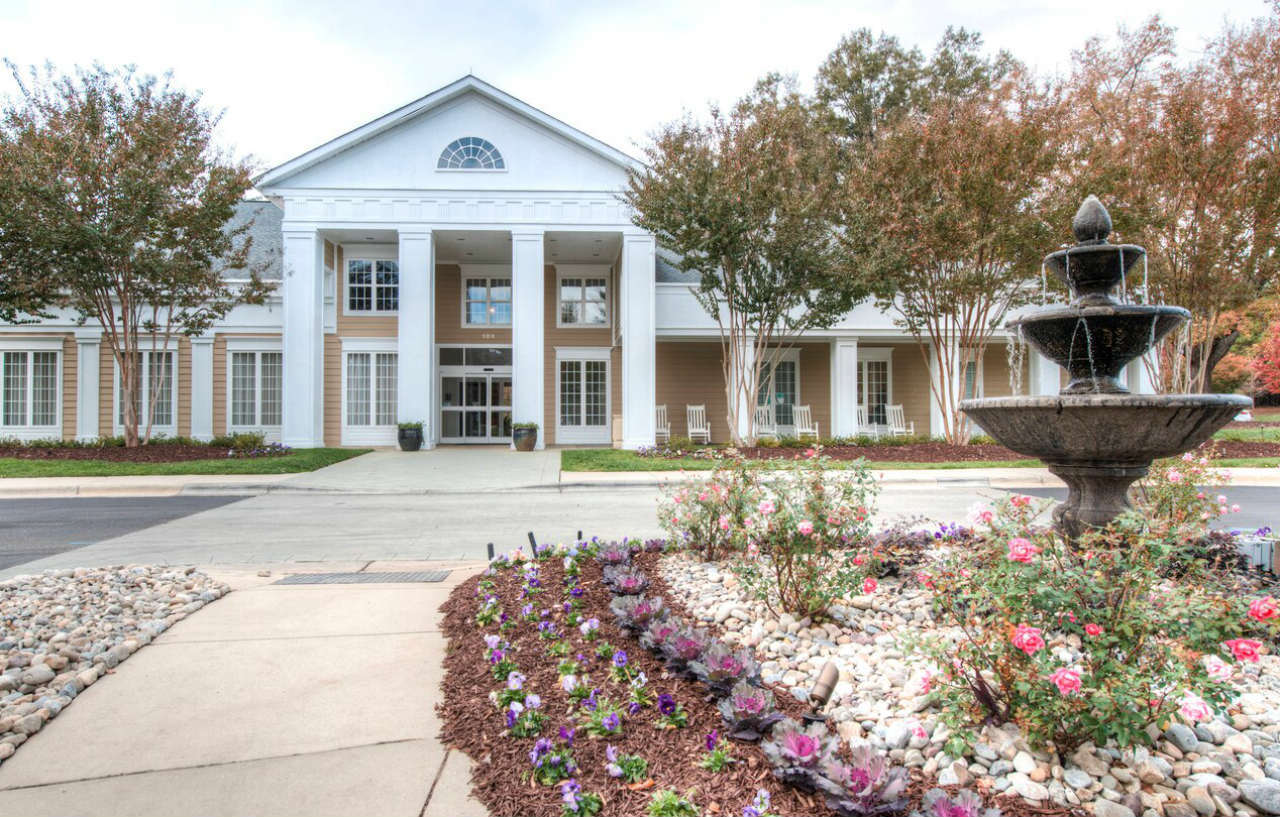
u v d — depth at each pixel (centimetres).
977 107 1585
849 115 3170
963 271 1606
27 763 286
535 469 1523
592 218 1975
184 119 1638
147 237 1622
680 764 263
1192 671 248
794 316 2073
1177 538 292
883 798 222
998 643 272
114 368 2116
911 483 1355
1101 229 502
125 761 288
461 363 2303
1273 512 929
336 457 1709
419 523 925
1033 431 452
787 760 243
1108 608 276
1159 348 1972
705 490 598
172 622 458
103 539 820
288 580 587
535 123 1966
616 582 475
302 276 1941
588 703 300
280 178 1925
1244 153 1548
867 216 1605
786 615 430
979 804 218
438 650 407
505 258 2277
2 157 1510
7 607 473
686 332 2109
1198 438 430
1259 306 2364
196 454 1717
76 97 1557
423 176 1956
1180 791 249
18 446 1797
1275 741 280
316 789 266
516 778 264
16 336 2094
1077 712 252
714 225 1590
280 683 362
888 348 2323
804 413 2214
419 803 255
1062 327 491
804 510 427
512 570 546
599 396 2317
